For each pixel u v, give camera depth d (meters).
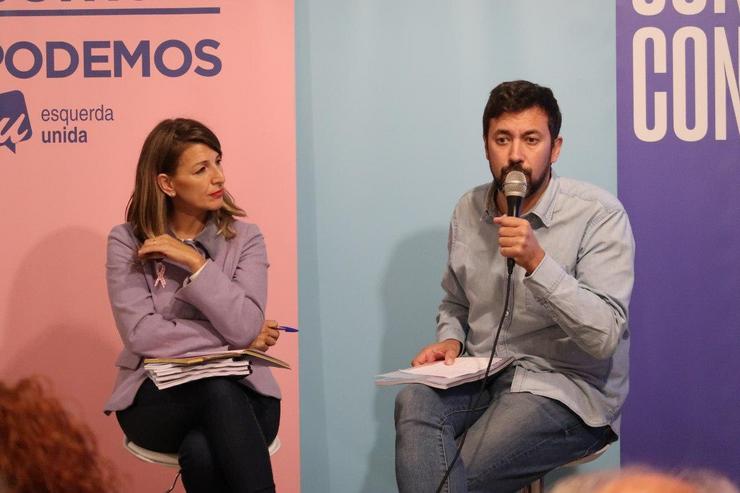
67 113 2.83
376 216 2.88
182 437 2.14
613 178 2.84
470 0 2.85
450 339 2.40
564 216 2.26
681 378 2.81
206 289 2.19
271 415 2.24
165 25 2.83
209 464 2.04
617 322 2.11
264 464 2.02
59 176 2.83
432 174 2.87
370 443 2.89
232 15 2.83
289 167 2.81
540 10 2.84
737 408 2.80
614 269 2.19
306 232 2.88
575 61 2.84
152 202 2.33
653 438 2.82
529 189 2.23
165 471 2.78
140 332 2.20
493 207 2.34
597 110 2.83
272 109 2.82
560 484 0.86
